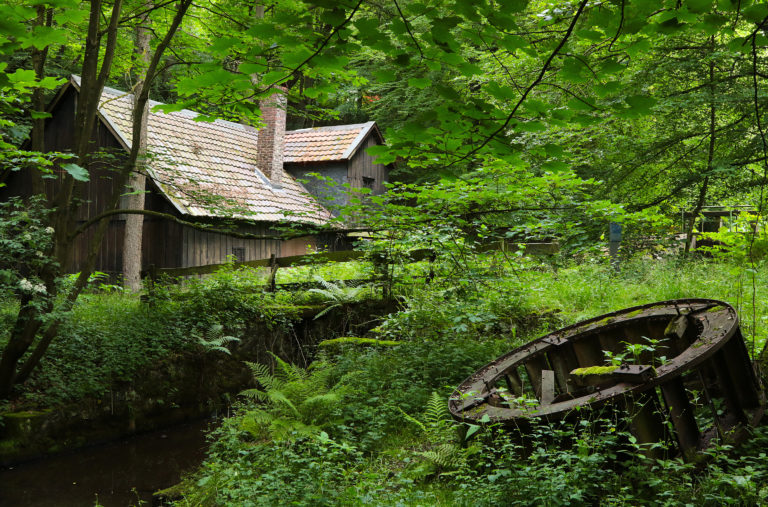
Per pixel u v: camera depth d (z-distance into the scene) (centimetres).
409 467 577
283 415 733
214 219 1588
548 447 520
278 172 1961
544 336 715
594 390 531
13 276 739
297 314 1123
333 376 855
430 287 999
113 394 882
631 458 502
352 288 1135
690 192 1434
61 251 780
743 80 1201
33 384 838
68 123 1673
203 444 864
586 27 309
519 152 380
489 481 480
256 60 316
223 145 1912
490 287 923
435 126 352
